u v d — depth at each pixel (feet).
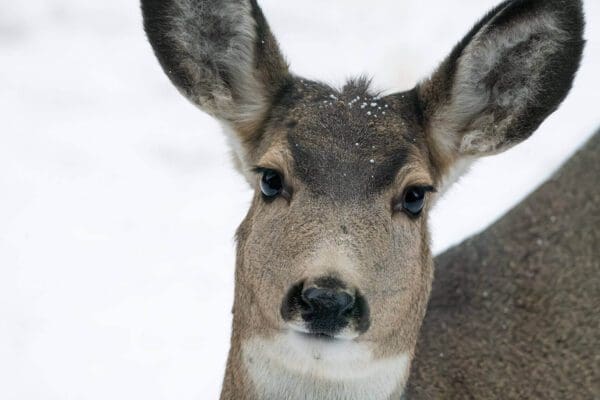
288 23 73.05
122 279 53.83
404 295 35.86
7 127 64.59
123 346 50.06
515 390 43.09
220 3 38.22
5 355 49.24
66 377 48.37
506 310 44.75
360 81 39.27
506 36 37.78
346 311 33.19
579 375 43.60
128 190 60.23
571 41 37.76
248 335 36.24
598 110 64.34
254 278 35.68
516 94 38.50
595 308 44.73
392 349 35.83
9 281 53.21
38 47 73.36
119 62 72.08
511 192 57.98
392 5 74.38
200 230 57.41
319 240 34.01
